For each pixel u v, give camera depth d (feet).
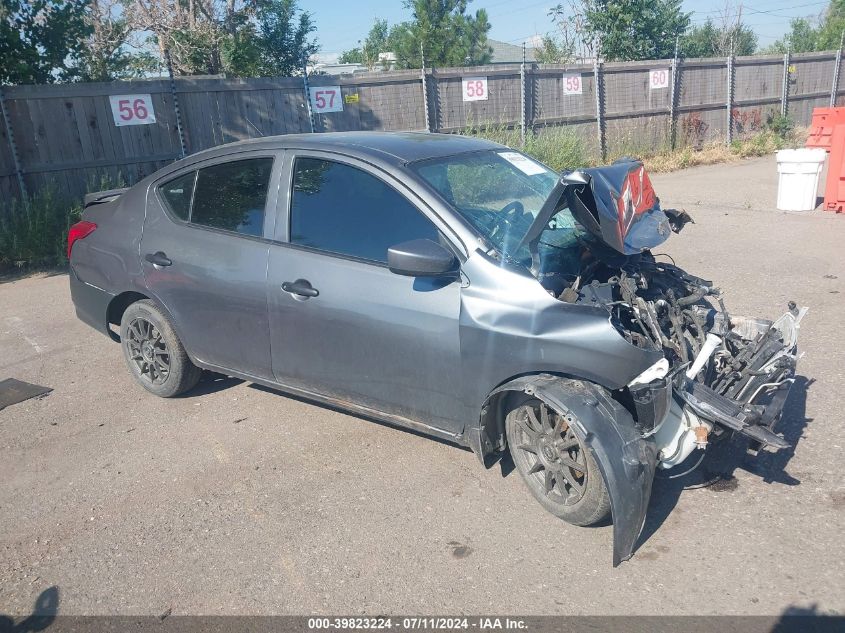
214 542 11.73
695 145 63.93
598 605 9.88
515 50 153.48
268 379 14.87
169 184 16.24
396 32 111.14
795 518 11.42
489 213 12.80
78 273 17.79
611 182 12.18
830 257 26.22
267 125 40.91
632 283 12.31
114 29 56.95
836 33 107.14
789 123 68.18
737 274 24.59
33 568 11.32
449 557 11.05
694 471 12.90
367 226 13.02
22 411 16.94
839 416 14.44
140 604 10.41
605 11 70.28
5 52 33.86
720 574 10.31
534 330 11.18
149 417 16.35
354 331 12.93
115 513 12.68
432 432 12.87
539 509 12.13
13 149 32.58
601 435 10.52
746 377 11.93
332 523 12.05
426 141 14.67
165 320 16.30
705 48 106.93
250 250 14.29
